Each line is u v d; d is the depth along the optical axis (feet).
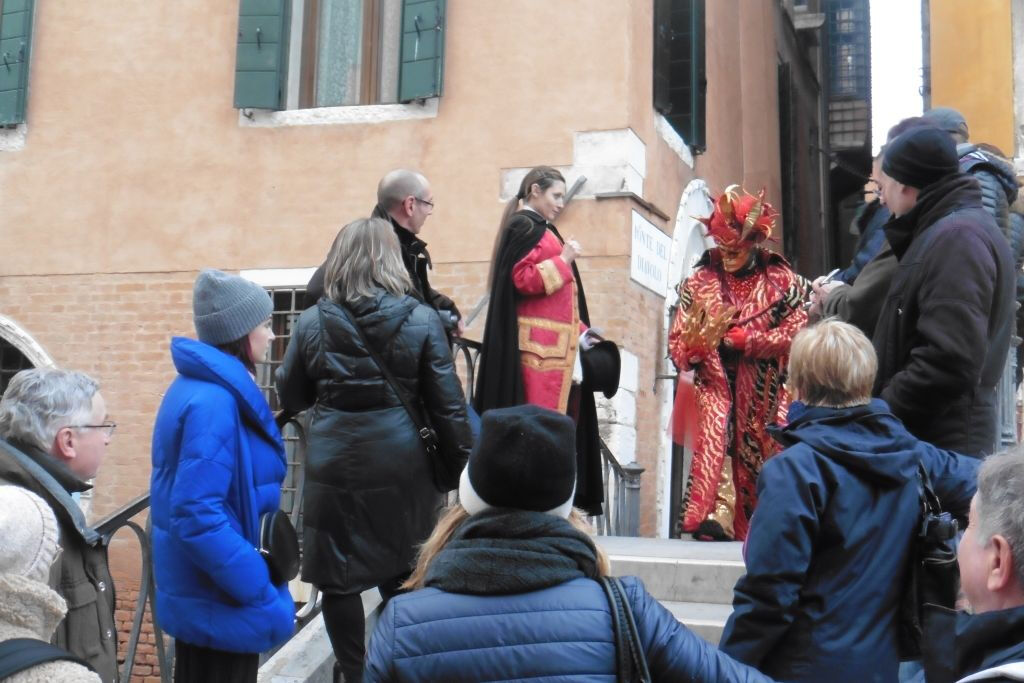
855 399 10.48
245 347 12.89
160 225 33.50
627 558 18.35
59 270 34.06
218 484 11.57
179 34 33.96
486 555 7.49
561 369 17.07
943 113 17.49
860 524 10.02
